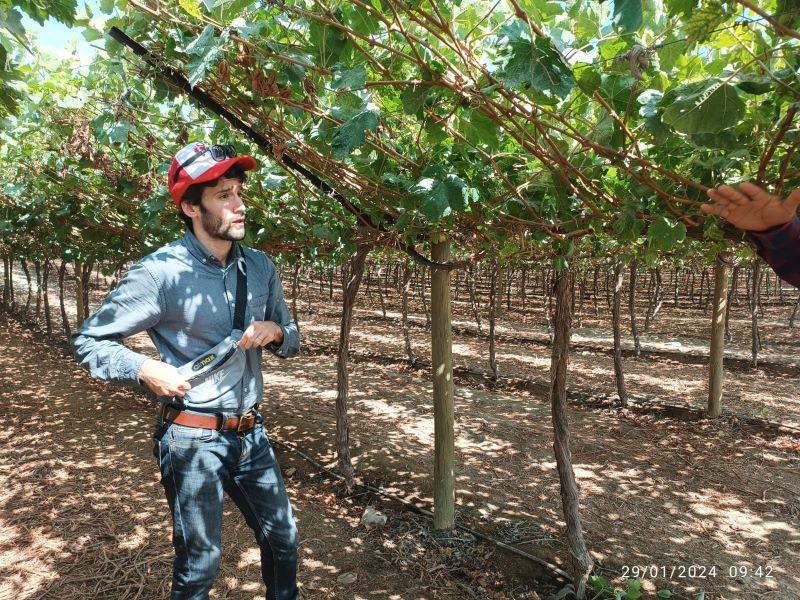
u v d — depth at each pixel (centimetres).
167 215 393
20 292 1595
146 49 158
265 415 580
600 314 1520
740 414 639
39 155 401
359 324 1305
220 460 175
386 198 240
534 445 530
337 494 409
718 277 622
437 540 344
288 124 200
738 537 365
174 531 174
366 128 140
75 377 718
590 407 697
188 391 166
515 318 1420
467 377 829
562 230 246
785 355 961
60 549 314
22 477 411
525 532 359
